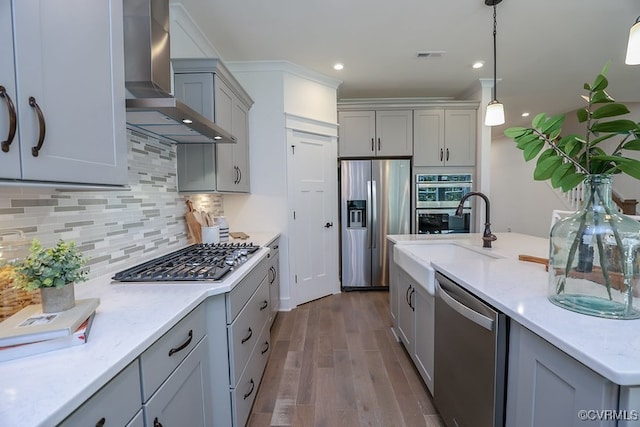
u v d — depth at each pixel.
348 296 3.74
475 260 1.70
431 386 1.74
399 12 2.30
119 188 1.12
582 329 0.82
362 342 2.56
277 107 3.20
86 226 1.38
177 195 2.27
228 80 2.46
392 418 1.69
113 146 1.07
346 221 3.89
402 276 2.33
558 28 2.55
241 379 1.50
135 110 1.38
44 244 1.16
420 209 3.92
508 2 2.20
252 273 1.74
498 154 7.23
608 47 2.90
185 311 1.05
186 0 2.13
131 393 0.78
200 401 1.22
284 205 3.25
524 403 0.96
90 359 0.72
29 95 0.73
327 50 2.91
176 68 2.17
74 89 0.88
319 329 2.81
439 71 3.44
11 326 0.76
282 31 2.56
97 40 0.99
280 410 1.76
